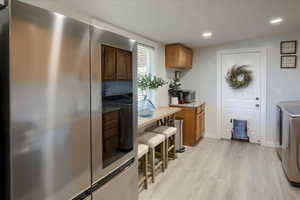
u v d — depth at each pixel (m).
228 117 4.69
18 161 0.87
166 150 3.20
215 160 3.55
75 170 1.13
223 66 4.64
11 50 0.83
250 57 4.37
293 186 2.69
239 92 4.54
